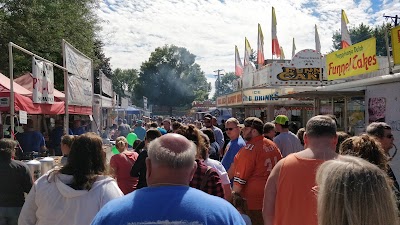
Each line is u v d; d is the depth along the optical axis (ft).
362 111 34.78
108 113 99.09
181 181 6.56
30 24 59.47
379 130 14.03
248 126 16.72
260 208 15.88
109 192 10.36
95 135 10.94
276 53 76.64
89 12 75.36
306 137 10.87
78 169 10.39
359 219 5.38
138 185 17.56
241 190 16.21
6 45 58.49
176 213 5.94
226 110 119.24
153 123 30.89
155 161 6.54
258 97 62.08
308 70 60.08
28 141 32.58
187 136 15.58
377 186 5.50
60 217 10.12
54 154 41.45
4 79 32.76
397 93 26.27
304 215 9.82
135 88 281.13
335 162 5.97
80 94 39.27
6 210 15.11
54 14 64.03
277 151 16.47
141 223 5.86
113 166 20.48
